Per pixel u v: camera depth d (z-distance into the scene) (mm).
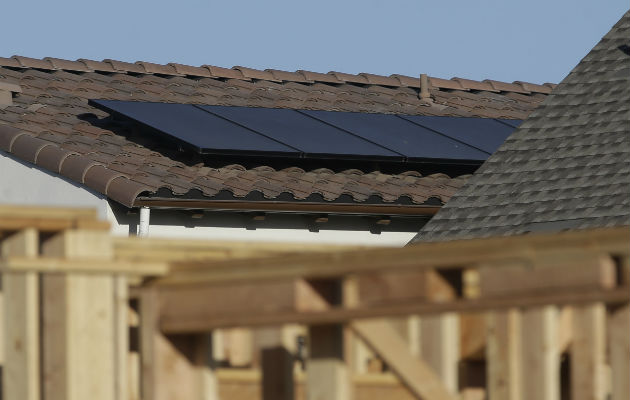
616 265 12609
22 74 51062
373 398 16375
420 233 34531
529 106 58469
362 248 16344
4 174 44125
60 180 42594
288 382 14547
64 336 13461
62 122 46406
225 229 43781
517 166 35188
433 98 56562
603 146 33906
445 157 45531
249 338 17312
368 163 46625
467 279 16172
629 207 30359
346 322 13117
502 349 14297
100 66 52656
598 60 37875
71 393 13406
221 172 43688
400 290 13047
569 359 15734
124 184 40906
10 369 13695
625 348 13578
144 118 44906
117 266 13711
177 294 14266
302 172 45250
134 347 16266
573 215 31250
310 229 45500
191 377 14531
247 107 49656
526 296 12570
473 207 34375
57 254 13664
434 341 14719
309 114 49688
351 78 56625
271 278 13477
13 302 13664
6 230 13539
